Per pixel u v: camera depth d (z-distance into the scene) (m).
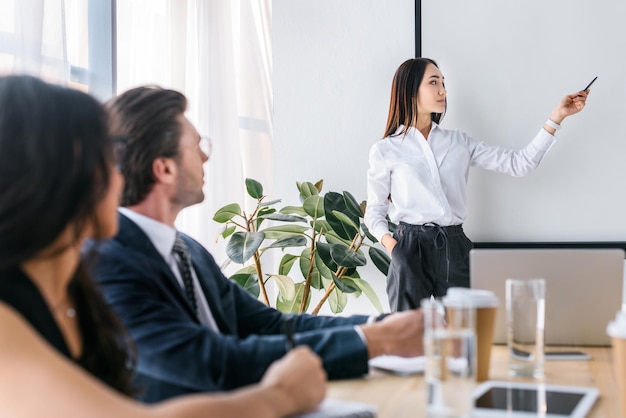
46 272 1.07
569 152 3.63
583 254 1.83
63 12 3.19
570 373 1.59
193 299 1.73
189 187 1.71
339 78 3.93
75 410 0.81
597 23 3.61
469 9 3.73
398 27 3.86
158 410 0.90
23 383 0.82
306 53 3.96
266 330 1.97
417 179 3.51
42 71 3.08
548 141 3.48
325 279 3.95
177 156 1.68
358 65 3.91
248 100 4.66
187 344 1.43
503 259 1.84
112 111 1.68
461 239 3.51
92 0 3.64
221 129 4.43
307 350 1.20
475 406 1.25
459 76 3.74
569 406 1.25
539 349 1.55
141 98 1.68
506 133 3.70
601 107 3.61
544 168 3.66
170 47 4.16
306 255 3.79
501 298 1.87
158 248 1.66
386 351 1.55
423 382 1.48
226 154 4.45
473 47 3.73
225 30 4.48
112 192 1.14
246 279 3.77
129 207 1.68
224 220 3.80
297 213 3.98
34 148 0.96
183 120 1.71
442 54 3.76
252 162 4.65
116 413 0.84
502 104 3.70
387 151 3.59
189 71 4.31
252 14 4.66
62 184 0.97
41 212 0.96
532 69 3.67
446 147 3.56
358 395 1.36
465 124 3.74
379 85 3.89
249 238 3.62
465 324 1.13
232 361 1.43
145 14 4.01
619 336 1.22
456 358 1.13
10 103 0.98
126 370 1.29
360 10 3.90
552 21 3.65
